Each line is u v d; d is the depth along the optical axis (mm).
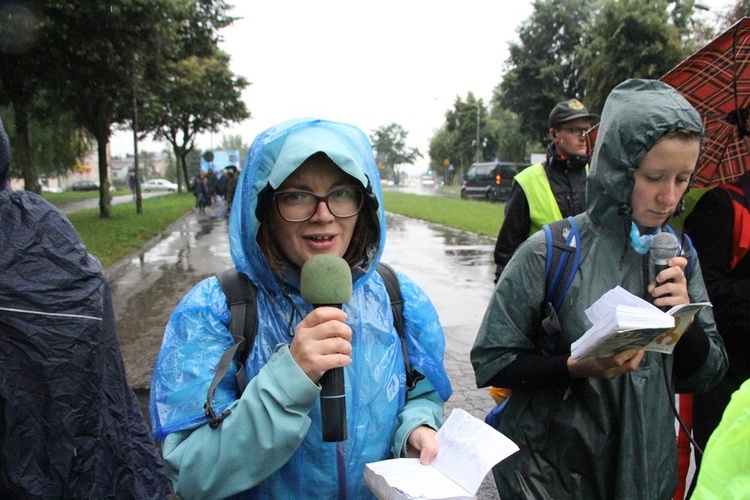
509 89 36812
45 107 19688
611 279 1879
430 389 1780
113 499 1471
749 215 2289
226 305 1594
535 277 1931
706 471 1188
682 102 1745
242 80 39656
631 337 1550
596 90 27375
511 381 1926
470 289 8930
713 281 2322
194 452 1438
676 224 2674
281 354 1437
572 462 1889
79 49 13797
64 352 1354
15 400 1312
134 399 1601
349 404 1566
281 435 1370
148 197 45469
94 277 1441
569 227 1954
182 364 1526
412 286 1814
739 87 2441
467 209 25594
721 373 2020
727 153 2709
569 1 34406
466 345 6141
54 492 1346
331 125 1601
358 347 1601
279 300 1608
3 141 1330
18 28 12711
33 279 1352
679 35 25906
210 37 26875
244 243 1588
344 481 1559
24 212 1389
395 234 16641
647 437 1848
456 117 63750
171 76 21734
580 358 1648
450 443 1521
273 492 1540
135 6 13281
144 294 8773
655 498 1868
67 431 1356
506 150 61844
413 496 1338
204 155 36844
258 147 1555
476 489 1377
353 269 1625
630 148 1753
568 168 3436
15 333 1318
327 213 1503
